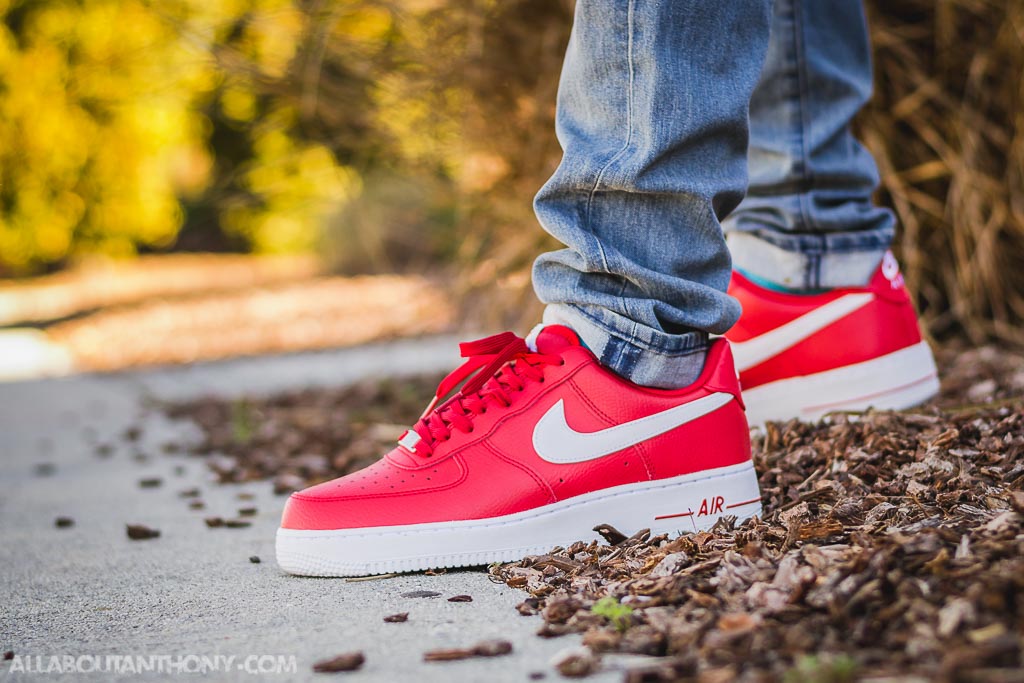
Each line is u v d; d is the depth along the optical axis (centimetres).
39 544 173
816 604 92
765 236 179
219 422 353
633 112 127
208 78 398
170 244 1675
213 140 860
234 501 207
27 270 1520
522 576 122
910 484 129
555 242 321
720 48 128
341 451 256
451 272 413
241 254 1697
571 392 134
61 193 868
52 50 569
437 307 397
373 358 544
